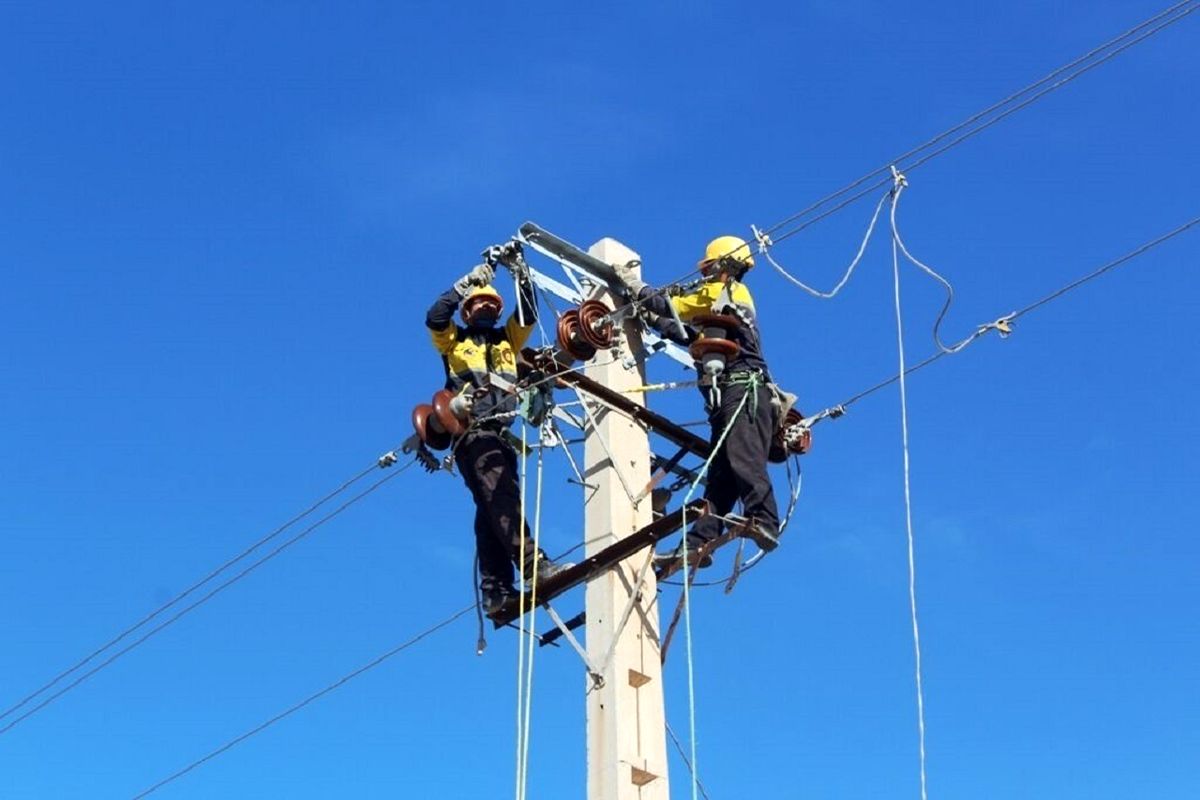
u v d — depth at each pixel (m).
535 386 12.52
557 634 12.36
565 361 12.71
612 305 13.27
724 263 12.66
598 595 11.93
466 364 12.96
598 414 12.73
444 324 12.98
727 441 12.16
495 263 13.14
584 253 13.20
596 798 11.30
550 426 12.78
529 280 13.11
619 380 12.88
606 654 11.68
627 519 12.38
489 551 12.81
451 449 12.99
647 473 12.71
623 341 13.03
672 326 12.87
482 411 12.77
